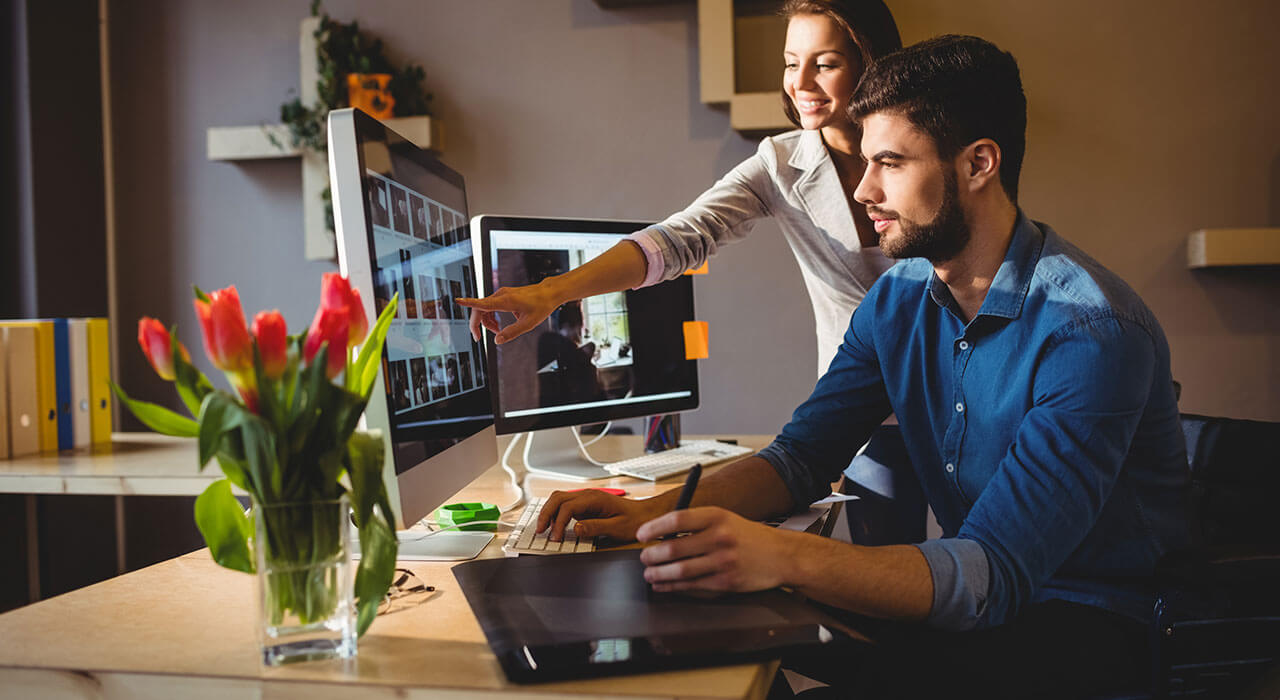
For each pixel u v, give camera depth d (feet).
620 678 2.19
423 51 10.62
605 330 5.76
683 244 5.38
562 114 10.41
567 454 6.02
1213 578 3.24
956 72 3.43
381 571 2.48
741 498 4.09
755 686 2.18
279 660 2.30
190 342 11.16
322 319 2.26
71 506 10.39
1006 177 3.58
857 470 6.54
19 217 10.05
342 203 3.17
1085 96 9.46
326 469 2.29
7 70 10.00
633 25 10.23
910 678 3.35
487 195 10.58
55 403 7.14
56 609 2.84
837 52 5.61
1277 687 3.47
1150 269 9.43
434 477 3.63
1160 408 3.60
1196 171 9.31
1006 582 3.02
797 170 6.00
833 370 4.56
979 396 3.75
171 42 11.05
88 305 10.80
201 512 2.42
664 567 2.77
